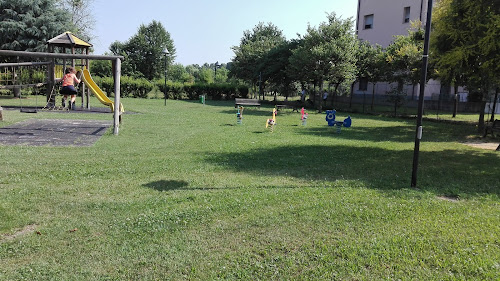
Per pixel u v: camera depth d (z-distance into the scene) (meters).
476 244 4.11
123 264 3.50
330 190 6.18
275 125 17.02
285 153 9.70
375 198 5.77
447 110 27.31
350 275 3.42
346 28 25.42
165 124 15.41
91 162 7.65
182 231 4.28
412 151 10.88
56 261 3.52
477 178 7.49
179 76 69.94
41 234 4.07
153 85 38.41
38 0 29.16
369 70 26.97
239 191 5.95
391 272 3.49
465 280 3.37
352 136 14.26
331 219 4.78
